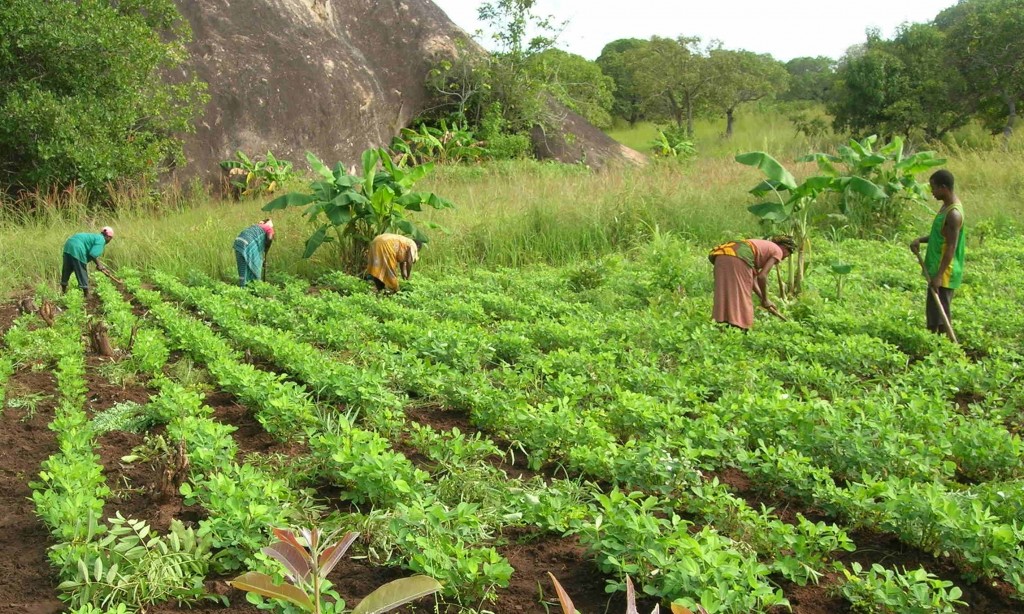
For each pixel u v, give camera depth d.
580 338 7.86
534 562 4.09
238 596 3.75
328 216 11.77
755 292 8.55
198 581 3.69
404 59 26.66
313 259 12.68
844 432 5.07
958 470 5.28
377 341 8.11
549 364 6.87
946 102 30.36
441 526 3.98
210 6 21.44
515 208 14.71
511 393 6.18
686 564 3.42
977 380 6.78
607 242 13.76
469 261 13.08
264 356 7.61
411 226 12.05
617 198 14.75
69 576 3.74
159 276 11.35
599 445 5.14
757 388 6.40
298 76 22.19
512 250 13.32
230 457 4.79
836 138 33.09
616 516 3.82
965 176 18.00
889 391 6.33
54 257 12.41
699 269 11.20
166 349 7.33
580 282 11.01
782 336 7.93
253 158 20.77
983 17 30.11
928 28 32.31
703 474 5.16
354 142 23.50
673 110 43.19
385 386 6.59
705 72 40.62
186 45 20.50
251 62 21.34
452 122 26.42
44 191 15.32
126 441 5.55
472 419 5.91
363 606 2.71
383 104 25.06
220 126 20.30
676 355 7.63
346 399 6.07
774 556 4.00
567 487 4.69
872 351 7.29
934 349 7.66
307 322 8.51
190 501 4.32
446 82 27.28
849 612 3.70
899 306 9.10
